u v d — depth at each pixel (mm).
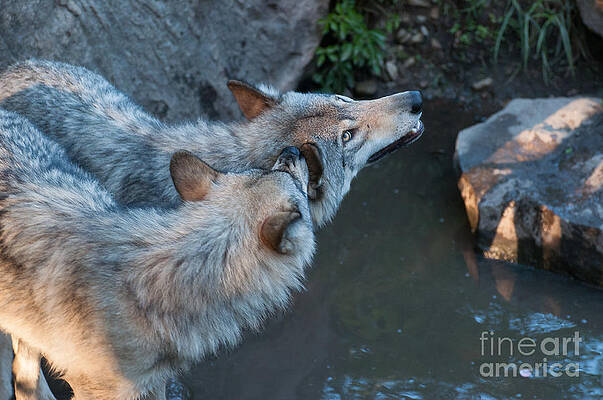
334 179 4109
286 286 3227
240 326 3320
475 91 7211
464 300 4934
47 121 4340
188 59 5938
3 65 4918
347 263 5328
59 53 5184
